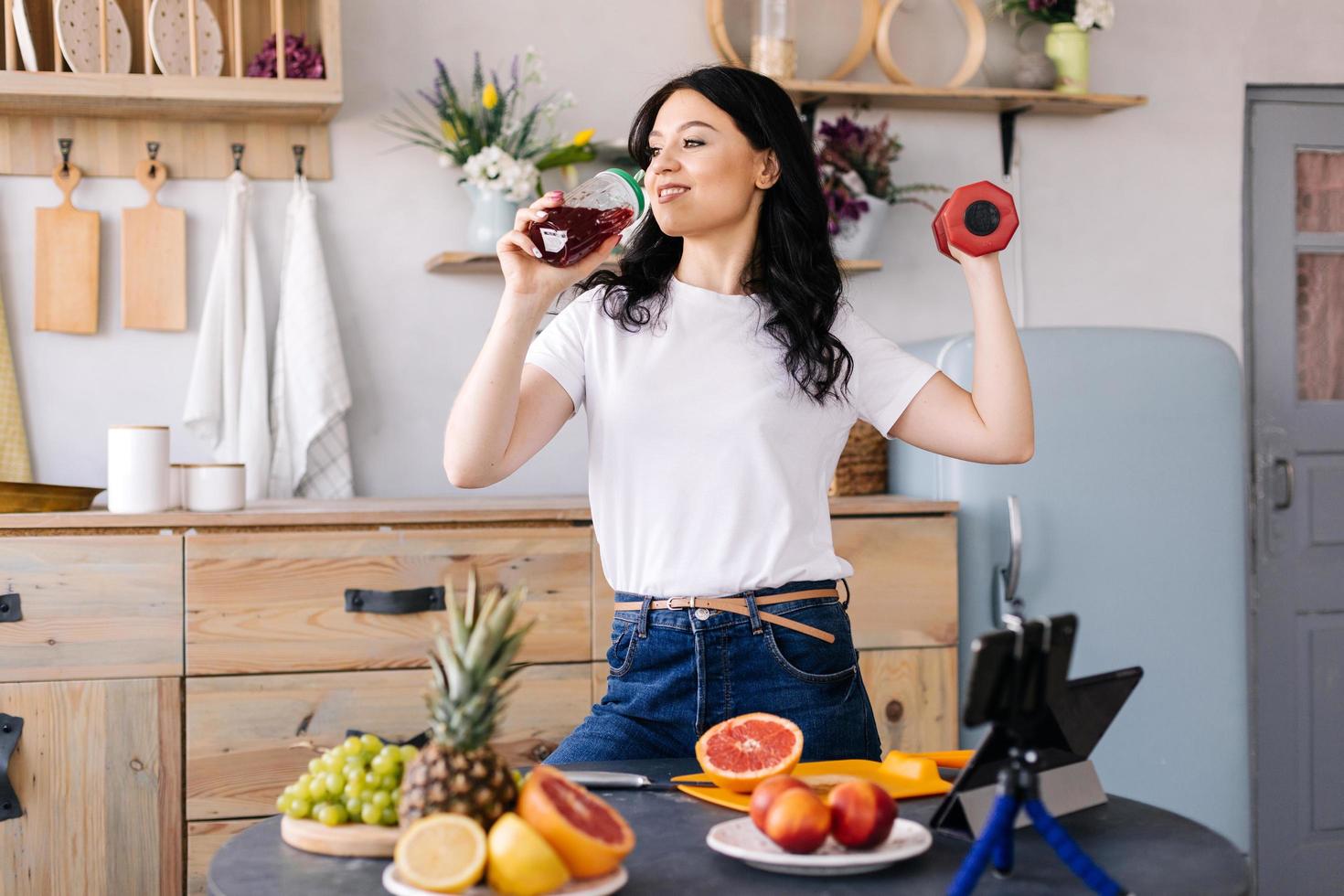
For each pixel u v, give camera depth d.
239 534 2.28
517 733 2.38
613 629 1.58
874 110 3.12
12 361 2.70
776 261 1.61
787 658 1.50
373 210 2.88
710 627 1.50
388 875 0.97
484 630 0.98
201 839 2.27
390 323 2.90
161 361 2.79
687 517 1.52
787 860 0.99
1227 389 2.75
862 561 2.51
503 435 1.39
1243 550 2.76
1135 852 1.07
